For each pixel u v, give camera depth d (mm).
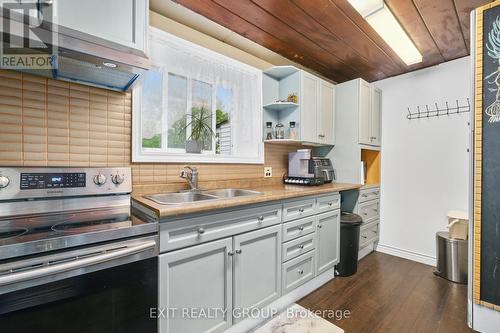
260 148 2484
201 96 2141
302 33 2084
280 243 1781
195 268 1301
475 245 1559
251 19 1889
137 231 1070
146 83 1788
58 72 1275
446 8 1741
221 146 2334
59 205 1256
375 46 2299
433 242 2744
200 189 1893
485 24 1498
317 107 2664
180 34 1897
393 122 3062
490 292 1504
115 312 1009
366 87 2871
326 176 2666
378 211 3123
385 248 3096
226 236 1432
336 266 2420
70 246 901
